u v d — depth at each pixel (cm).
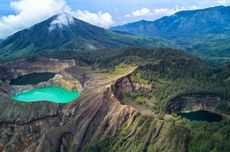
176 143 17038
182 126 17988
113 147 18450
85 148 18838
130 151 17812
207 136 17050
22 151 19712
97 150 18475
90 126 19975
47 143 19175
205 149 16350
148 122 18950
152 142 17825
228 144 16400
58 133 19625
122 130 19350
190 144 16925
